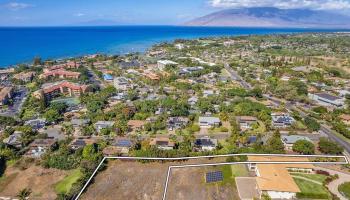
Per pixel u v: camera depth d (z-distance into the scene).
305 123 126.06
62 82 197.50
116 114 136.75
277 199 74.88
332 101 152.88
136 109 144.00
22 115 142.38
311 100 161.88
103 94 172.12
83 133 118.00
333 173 86.69
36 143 107.44
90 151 99.44
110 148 104.06
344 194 76.31
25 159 98.12
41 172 91.62
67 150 101.50
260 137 111.88
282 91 170.25
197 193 79.19
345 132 115.94
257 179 78.69
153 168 92.00
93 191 80.62
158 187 82.25
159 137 114.88
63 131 122.50
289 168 87.44
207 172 88.56
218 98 159.12
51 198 79.12
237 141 107.44
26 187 84.31
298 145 99.81
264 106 142.62
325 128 125.38
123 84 189.38
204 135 117.06
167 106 146.50
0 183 86.56
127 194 79.44
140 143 106.81
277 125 125.00
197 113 138.88
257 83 198.88
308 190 77.50
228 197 77.12
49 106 154.38
